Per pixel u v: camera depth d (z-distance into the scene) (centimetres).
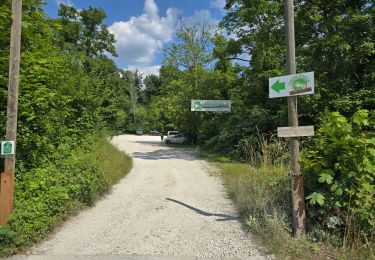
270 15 1928
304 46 1627
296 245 479
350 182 480
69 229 583
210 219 650
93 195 773
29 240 500
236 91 2373
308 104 1366
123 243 518
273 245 480
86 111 1409
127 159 1512
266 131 1730
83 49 3400
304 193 540
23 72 752
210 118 2733
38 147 804
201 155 2092
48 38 983
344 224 480
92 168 874
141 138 4778
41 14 862
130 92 6888
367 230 456
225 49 2273
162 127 4859
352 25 1380
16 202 562
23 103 751
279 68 1734
